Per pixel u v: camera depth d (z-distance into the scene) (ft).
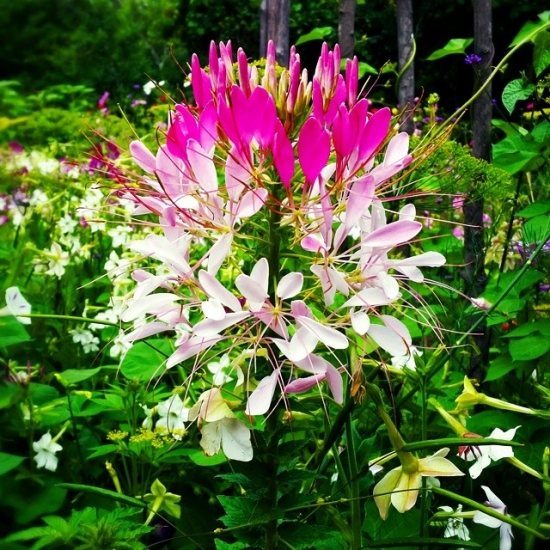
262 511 1.07
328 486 1.53
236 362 1.04
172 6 9.54
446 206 1.92
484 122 2.12
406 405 1.59
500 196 1.89
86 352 2.25
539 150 2.10
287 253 1.09
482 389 1.96
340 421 1.11
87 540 1.26
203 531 1.62
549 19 1.98
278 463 1.07
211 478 1.78
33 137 5.74
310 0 6.88
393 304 1.16
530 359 1.71
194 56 1.10
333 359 1.30
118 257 2.53
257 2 7.34
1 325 1.65
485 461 1.29
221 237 1.03
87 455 1.82
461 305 1.97
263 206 1.09
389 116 1.00
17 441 1.81
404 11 2.28
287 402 1.04
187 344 1.02
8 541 1.34
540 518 1.32
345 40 2.47
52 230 2.95
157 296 1.04
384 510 1.10
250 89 1.08
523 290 2.09
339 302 1.63
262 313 1.01
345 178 1.04
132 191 1.10
